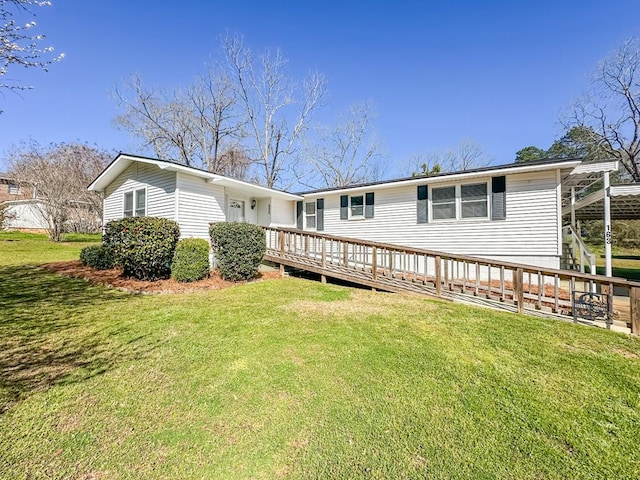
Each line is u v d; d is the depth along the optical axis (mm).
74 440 2062
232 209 11086
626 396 2688
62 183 15961
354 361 3312
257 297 6211
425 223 9742
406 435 2176
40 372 2988
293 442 2104
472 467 1892
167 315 4867
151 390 2701
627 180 19031
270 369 3115
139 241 7020
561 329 4363
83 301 5676
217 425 2266
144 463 1890
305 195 12477
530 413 2439
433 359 3375
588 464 1930
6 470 1805
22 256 10898
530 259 8102
